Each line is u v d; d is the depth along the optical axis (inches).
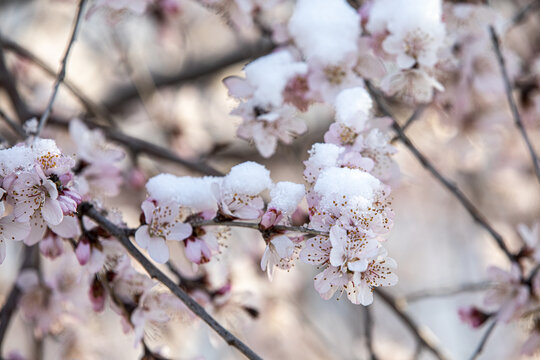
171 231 25.6
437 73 30.2
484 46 33.1
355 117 26.2
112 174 29.3
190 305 24.8
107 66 47.9
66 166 24.4
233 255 40.8
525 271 31.1
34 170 24.2
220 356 45.8
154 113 45.1
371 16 28.1
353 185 24.5
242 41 47.3
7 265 41.4
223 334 24.6
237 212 25.5
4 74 34.9
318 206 24.7
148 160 38.4
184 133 45.0
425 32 27.7
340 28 27.9
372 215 24.3
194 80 47.6
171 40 39.4
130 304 26.9
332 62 27.6
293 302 44.5
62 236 25.6
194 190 25.8
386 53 28.2
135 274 27.0
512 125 37.0
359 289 24.2
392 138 30.4
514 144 48.4
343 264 24.1
